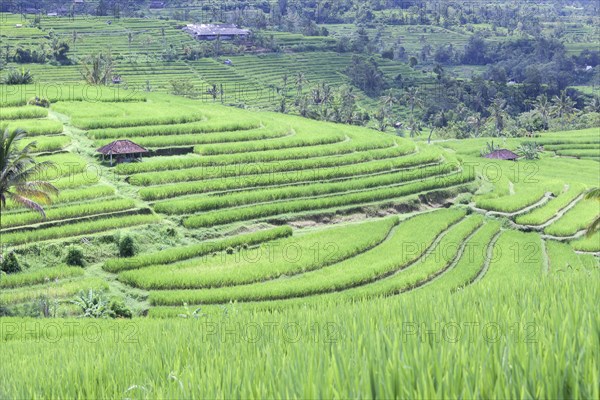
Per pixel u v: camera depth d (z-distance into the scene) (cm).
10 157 6016
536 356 848
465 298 1667
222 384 999
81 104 10738
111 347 2309
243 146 9462
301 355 1080
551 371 783
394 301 1869
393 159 9788
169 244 6981
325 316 1898
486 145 14800
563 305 1209
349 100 19688
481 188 9694
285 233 7488
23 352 2977
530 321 1150
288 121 11475
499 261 7312
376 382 838
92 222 6794
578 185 10525
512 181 10806
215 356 1284
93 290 5816
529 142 14925
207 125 9962
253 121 10506
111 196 7431
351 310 1864
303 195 8319
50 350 2714
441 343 1027
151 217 7156
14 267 6081
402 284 6309
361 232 7681
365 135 10888
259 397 909
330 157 9581
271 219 7744
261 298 5938
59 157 8300
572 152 14862
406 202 8694
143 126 9762
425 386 779
